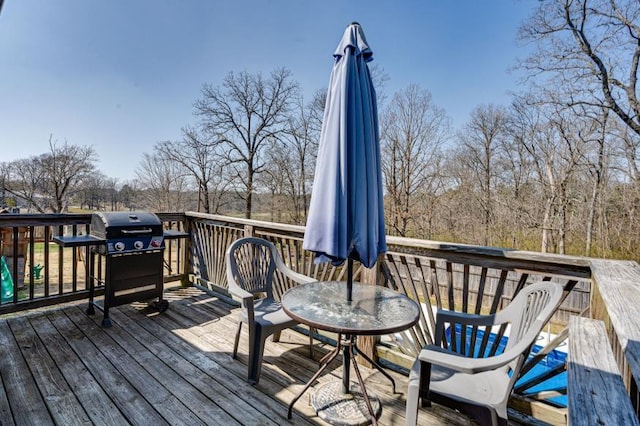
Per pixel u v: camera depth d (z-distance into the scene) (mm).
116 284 3430
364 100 2021
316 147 16641
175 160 17594
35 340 3057
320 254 1975
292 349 3029
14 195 17297
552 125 12336
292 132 16906
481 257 2252
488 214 14609
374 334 1733
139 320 3594
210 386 2428
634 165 10797
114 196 18469
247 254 3094
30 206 17672
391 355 2717
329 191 1919
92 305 3670
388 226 15812
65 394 2287
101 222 3443
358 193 1923
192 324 3520
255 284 3041
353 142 1937
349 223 1945
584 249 11977
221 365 2717
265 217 17344
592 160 11625
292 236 3547
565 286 2035
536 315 1709
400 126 15625
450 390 1699
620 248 11156
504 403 1589
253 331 2473
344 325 1782
